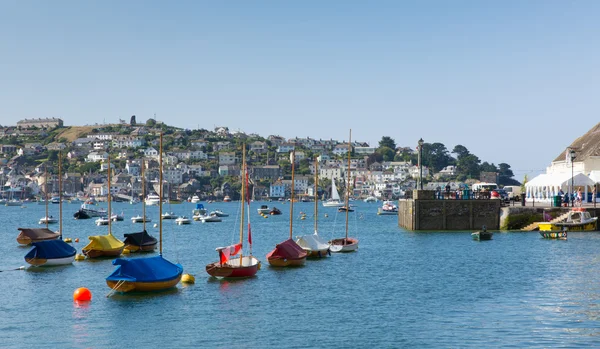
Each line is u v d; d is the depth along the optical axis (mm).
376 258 80125
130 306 52062
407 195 129250
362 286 60594
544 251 83250
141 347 41094
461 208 112000
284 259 72125
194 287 59812
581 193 117750
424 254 83312
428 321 46719
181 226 164250
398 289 58969
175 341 42344
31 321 47625
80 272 69938
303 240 82000
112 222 182125
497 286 59688
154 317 48500
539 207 108812
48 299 55250
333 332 44125
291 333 44000
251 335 43562
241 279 64312
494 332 43375
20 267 72625
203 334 43906
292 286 60438
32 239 103500
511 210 109375
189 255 89375
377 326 45531
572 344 40312
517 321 46094
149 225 168875
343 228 147625
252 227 158750
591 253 80188
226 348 40781
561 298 53438
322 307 51625
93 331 44844
